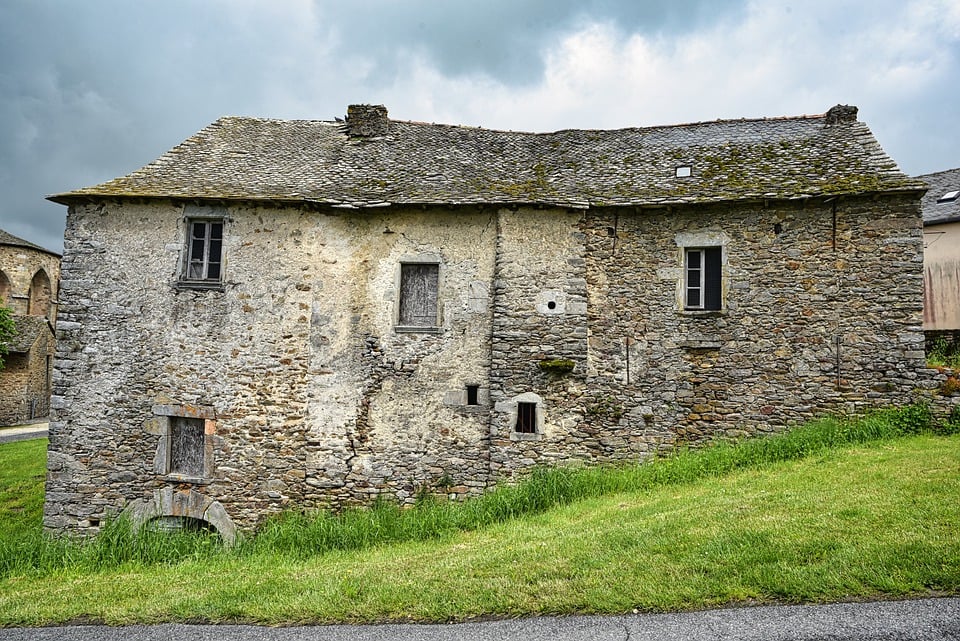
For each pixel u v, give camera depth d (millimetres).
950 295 16469
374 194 10148
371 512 8852
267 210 10109
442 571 5406
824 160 10359
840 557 4695
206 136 12031
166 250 10039
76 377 9922
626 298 10039
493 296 9969
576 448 9719
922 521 5223
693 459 8672
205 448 9766
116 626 4770
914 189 8977
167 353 9922
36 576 7023
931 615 3918
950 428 8898
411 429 9844
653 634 3959
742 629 3939
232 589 5438
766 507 6113
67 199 9969
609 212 10156
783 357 9602
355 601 4891
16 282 29391
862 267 9414
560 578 4949
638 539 5598
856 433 8828
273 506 9719
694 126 12922
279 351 9914
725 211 9898
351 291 10086
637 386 9898
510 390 9727
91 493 9797
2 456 16375
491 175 10953
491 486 9625
